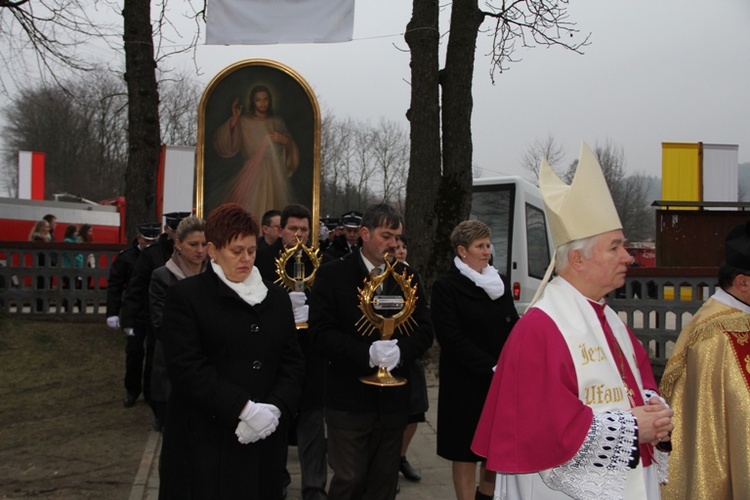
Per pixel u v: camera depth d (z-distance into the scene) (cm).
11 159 3872
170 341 278
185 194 1373
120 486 483
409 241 949
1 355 870
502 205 1212
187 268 507
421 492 480
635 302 856
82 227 1697
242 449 279
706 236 949
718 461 318
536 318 238
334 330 362
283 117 925
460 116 953
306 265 502
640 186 3553
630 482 230
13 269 1049
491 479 402
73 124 3809
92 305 1113
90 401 720
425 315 386
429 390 775
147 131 984
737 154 1186
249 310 288
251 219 290
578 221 245
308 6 853
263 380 286
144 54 984
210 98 921
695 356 328
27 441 585
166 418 289
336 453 359
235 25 859
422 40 939
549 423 221
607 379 232
